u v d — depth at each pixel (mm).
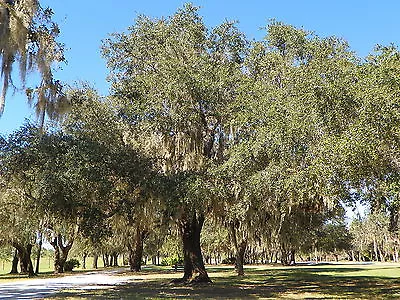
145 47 20156
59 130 19000
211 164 17703
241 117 15609
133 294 16047
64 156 16500
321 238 50469
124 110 19625
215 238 40438
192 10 20234
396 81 11555
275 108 14156
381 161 12328
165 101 18141
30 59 12977
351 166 12023
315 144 13195
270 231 25656
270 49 18594
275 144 13875
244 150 15281
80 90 23547
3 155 16766
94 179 16344
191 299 14008
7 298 14758
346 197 13227
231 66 19391
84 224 17047
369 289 17766
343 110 12859
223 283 21531
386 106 11367
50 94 14016
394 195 12133
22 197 18328
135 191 18359
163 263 63531
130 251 37938
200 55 19672
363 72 12953
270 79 17125
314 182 13320
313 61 15062
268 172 14266
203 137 19578
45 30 13484
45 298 14680
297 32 17797
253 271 35188
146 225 22172
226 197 17703
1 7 11859
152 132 18828
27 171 17203
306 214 24828
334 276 27219
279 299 14047
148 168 18156
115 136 19578
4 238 29422
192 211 18422
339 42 16688
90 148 16984
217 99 17969
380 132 11516
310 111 13180
